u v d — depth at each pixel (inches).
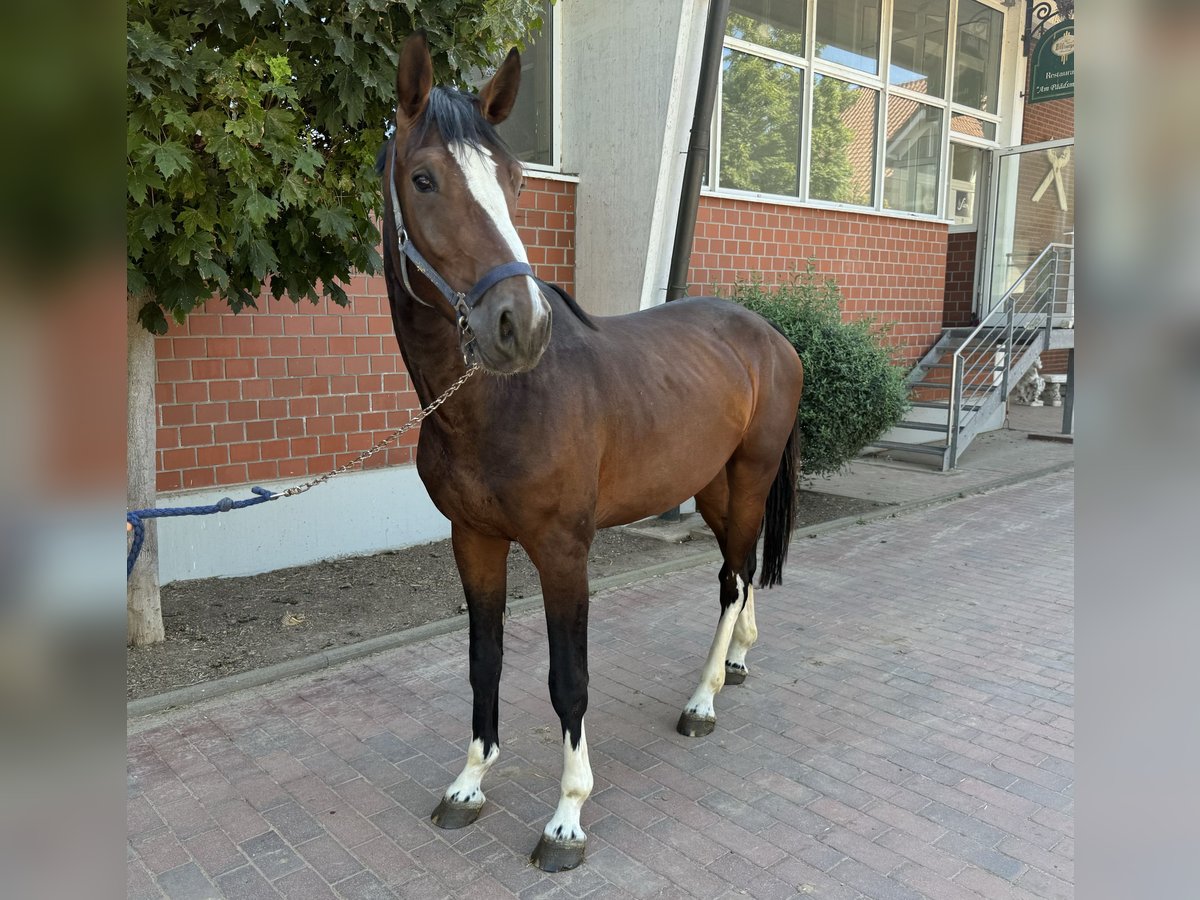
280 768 114.5
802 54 296.8
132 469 144.9
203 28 114.8
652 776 111.8
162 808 104.8
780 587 192.1
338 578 193.0
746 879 90.3
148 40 97.0
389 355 212.4
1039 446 385.4
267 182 113.2
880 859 93.4
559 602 92.2
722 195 271.4
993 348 366.0
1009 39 396.8
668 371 108.7
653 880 90.4
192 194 107.8
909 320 362.9
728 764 114.7
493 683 102.3
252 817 103.0
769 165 294.4
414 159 75.2
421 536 222.7
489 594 101.3
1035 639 159.6
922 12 345.7
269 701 134.6
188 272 118.5
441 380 86.4
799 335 243.6
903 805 104.2
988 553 220.2
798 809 103.7
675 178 229.0
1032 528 246.8
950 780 110.0
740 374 122.9
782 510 142.9
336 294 142.3
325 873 92.1
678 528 239.3
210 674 140.6
